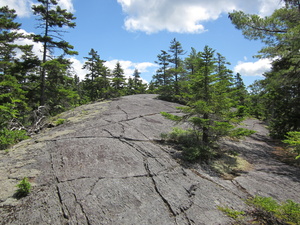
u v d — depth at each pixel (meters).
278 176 5.58
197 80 6.81
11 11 18.06
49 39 16.56
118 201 3.68
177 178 4.83
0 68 15.95
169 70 20.91
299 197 4.43
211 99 6.67
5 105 10.23
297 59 8.78
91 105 14.60
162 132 8.43
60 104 17.52
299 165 6.74
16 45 16.53
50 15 16.80
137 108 12.66
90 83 26.97
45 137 7.36
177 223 3.23
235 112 6.93
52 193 3.79
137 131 8.10
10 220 3.06
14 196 3.68
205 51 6.88
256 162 6.92
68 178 4.35
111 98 17.77
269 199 3.60
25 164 5.04
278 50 9.16
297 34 7.51
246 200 4.09
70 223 3.04
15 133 8.44
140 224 3.14
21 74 17.61
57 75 16.67
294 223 3.16
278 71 10.80
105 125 8.55
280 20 8.89
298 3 8.58
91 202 3.57
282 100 11.22
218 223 3.28
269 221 3.38
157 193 4.08
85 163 5.10
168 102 16.78
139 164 5.34
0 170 4.73
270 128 13.26
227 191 4.45
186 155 6.17
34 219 3.10
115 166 5.07
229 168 5.92
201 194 4.20
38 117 13.12
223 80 6.69
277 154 8.40
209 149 6.38
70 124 9.42
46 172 4.61
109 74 19.59
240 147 8.67
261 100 13.77
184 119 7.25
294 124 10.50
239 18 9.14
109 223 3.10
